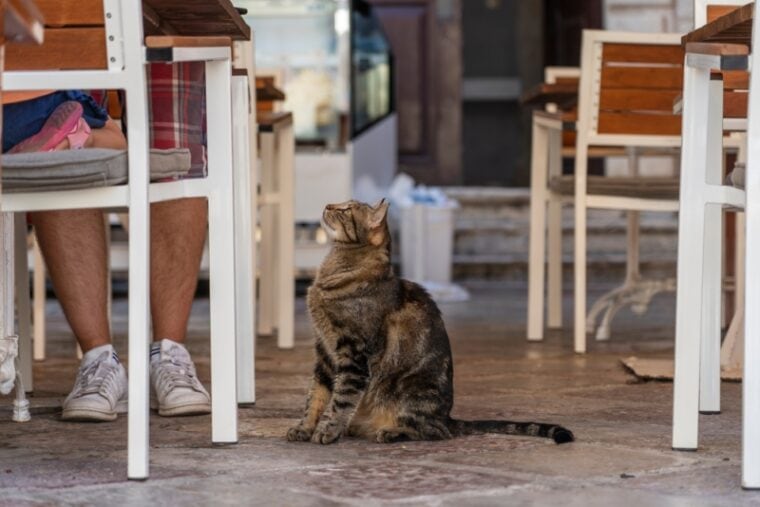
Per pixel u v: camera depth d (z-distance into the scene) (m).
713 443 3.68
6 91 3.36
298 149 9.45
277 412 4.27
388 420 3.71
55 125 3.60
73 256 4.11
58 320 8.14
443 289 9.50
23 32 2.41
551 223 7.45
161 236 4.28
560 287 7.48
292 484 3.08
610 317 6.90
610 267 10.77
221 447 3.57
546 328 7.57
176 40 3.13
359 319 3.62
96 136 3.78
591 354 6.17
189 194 3.44
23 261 4.73
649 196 5.96
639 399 4.62
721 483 3.12
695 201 3.42
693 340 3.52
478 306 9.05
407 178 10.80
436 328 3.76
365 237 3.67
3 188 3.01
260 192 6.93
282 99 6.66
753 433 3.03
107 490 3.00
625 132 6.07
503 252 11.31
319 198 9.48
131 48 3.07
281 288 6.43
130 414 3.09
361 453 3.48
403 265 10.10
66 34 3.09
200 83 3.83
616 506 2.87
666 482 3.13
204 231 4.35
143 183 3.05
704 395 4.27
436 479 3.14
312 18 9.34
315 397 3.74
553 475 3.20
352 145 9.52
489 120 18.08
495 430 3.77
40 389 4.91
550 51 14.87
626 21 11.74
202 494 2.96
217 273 3.55
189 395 4.11
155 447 3.56
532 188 6.81
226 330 3.57
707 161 3.90
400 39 13.12
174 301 4.30
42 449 3.53
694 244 3.46
